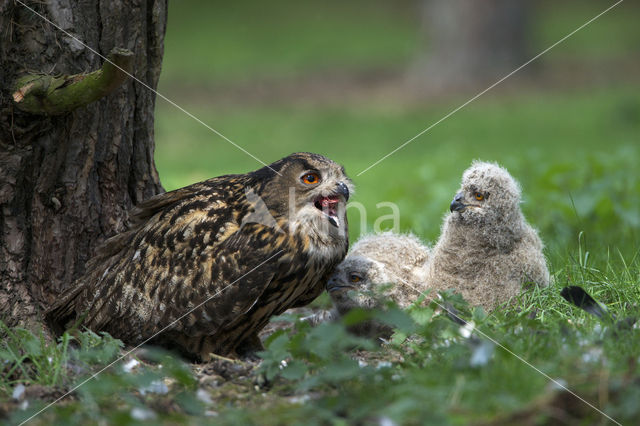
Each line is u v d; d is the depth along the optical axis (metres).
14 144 9.95
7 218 10.07
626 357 7.48
